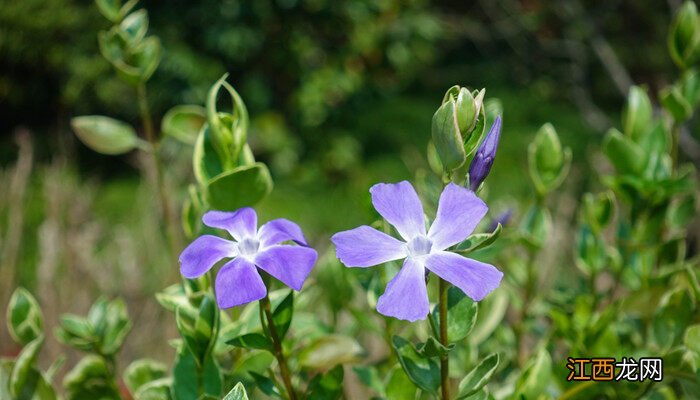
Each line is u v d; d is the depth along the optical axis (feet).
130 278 2.69
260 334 1.12
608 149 1.40
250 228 1.06
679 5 3.61
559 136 6.19
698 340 1.19
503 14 6.43
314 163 6.91
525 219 1.45
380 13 7.29
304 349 1.27
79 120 1.43
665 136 1.42
